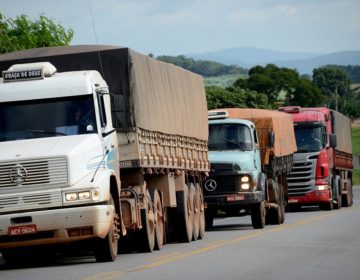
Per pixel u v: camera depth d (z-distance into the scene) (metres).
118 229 36.50
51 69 36.09
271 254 36.25
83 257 39.41
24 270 33.44
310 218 65.38
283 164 67.69
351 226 54.06
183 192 45.97
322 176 80.31
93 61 39.38
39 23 63.88
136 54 39.97
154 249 41.53
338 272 29.67
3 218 32.88
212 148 57.56
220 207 57.34
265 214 60.88
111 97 36.94
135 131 38.12
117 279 28.22
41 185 33.16
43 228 32.97
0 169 33.22
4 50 59.09
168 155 43.75
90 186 33.34
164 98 43.94
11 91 35.09
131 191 38.62
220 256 35.91
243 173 56.50
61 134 34.72
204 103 54.03
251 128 57.91
